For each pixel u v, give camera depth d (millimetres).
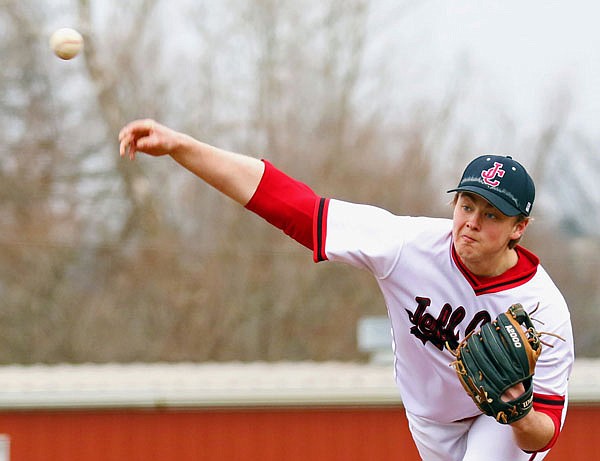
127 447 31844
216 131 67375
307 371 35906
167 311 62031
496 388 11875
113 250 62781
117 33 67375
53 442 31656
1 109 64188
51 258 62375
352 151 68500
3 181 63469
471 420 14070
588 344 74625
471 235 12250
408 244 12875
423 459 14672
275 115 67625
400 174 70000
